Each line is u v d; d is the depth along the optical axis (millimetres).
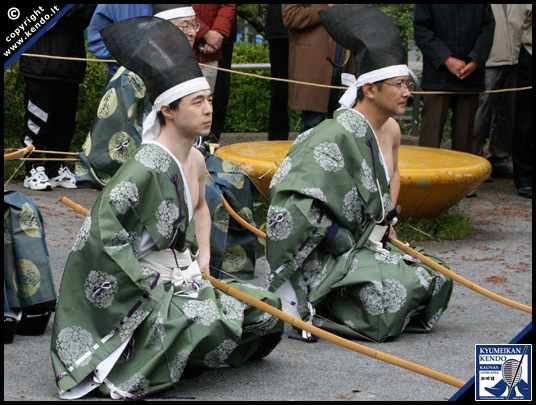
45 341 4633
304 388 4039
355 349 3971
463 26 8750
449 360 4551
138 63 4137
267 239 4977
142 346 3902
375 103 5094
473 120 9008
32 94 8539
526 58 9438
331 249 5000
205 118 4094
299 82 8281
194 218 4484
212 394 3920
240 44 12961
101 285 3879
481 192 9953
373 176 5090
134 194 3982
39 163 8789
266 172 7098
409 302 4863
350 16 5156
